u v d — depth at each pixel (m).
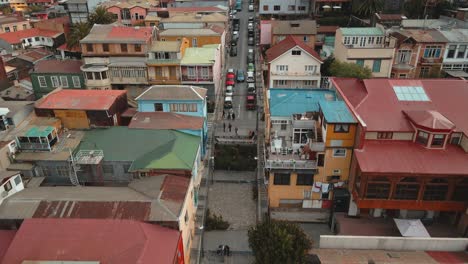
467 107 37.91
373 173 33.03
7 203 31.06
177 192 32.53
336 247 32.75
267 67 66.75
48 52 84.06
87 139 40.62
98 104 43.62
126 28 65.31
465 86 39.94
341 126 35.66
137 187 33.53
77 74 60.16
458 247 31.91
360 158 34.38
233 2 121.00
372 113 37.38
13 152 37.88
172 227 29.78
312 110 41.50
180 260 30.03
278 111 41.53
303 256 30.28
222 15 88.88
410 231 33.72
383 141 36.38
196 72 61.50
